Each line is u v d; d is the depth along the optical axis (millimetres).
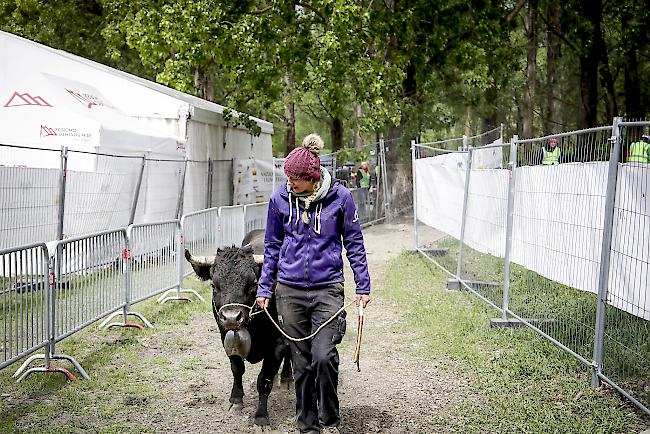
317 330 5195
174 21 18578
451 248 13289
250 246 5676
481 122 40812
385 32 19906
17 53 13609
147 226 9875
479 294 10320
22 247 6621
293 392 6809
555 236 7602
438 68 23781
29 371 7055
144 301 10898
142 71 31516
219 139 19656
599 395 6164
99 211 12367
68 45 29000
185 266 12031
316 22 19578
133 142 14117
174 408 6387
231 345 5230
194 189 17234
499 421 5770
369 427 5816
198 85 29406
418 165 15750
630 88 32094
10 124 13250
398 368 7477
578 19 27031
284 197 5305
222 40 17906
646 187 5609
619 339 6410
